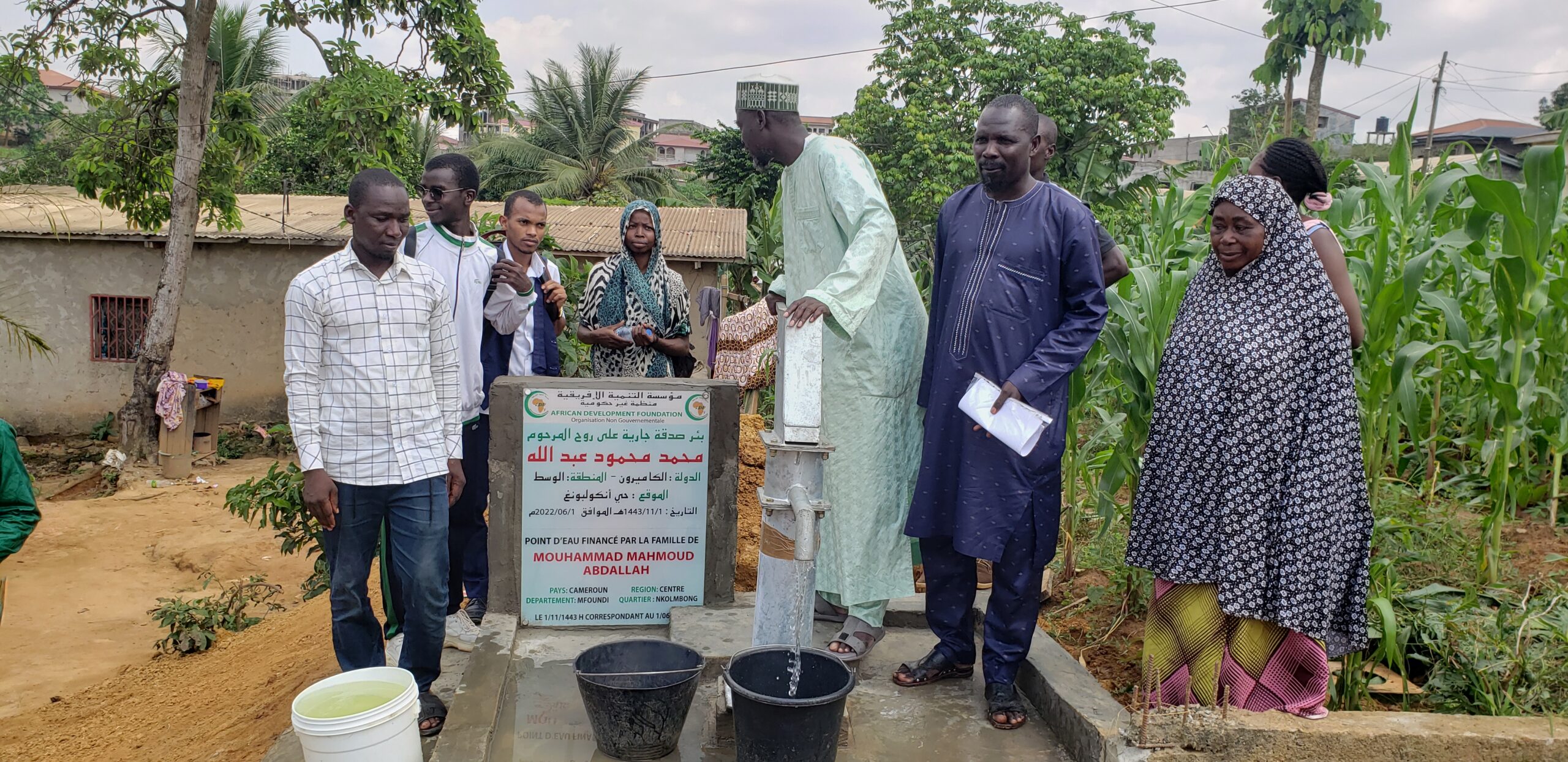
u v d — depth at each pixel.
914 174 21.02
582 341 5.24
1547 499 4.84
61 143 23.34
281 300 14.70
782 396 3.12
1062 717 3.30
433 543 3.34
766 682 3.13
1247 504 2.98
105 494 11.95
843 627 3.79
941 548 3.53
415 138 29.55
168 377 12.62
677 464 4.28
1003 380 3.24
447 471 3.41
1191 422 3.06
